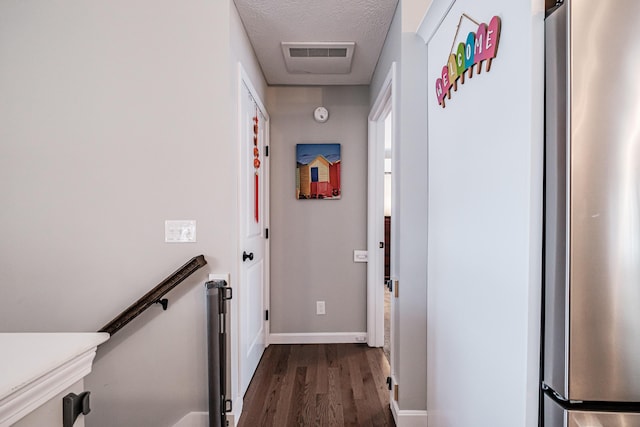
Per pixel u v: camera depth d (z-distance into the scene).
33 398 0.54
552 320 0.79
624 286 0.72
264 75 2.65
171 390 1.63
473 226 1.15
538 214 0.82
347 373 2.31
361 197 2.85
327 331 2.86
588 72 0.73
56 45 1.65
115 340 1.64
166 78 1.65
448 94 1.35
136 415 1.64
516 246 0.89
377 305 2.79
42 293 1.66
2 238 1.66
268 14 1.87
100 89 1.65
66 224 1.66
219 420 1.48
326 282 2.85
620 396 0.73
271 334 2.83
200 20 1.65
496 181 0.99
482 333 1.08
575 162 0.73
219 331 1.49
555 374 0.78
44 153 1.65
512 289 0.91
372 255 2.78
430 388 1.60
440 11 1.41
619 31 0.72
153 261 1.65
